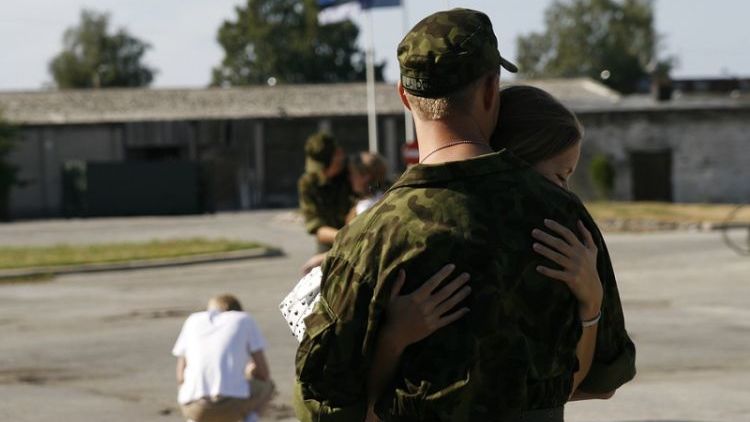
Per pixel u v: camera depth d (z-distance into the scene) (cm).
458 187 274
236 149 6178
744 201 5788
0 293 2108
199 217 5203
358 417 279
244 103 6319
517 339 270
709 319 1474
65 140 5941
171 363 1216
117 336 1450
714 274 2109
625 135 5803
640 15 11900
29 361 1255
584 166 5775
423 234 270
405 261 269
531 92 312
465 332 268
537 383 274
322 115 6119
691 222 3647
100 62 12550
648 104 5966
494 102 290
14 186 5741
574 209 284
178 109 6206
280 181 6194
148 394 1040
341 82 11450
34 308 1838
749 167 5794
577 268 276
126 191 5509
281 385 1045
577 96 6681
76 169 5641
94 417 938
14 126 5684
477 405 270
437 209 272
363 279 272
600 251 291
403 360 273
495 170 277
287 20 11406
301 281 302
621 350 300
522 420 274
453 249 268
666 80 6025
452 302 268
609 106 5894
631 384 1008
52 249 2995
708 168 5797
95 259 2645
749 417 859
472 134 285
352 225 282
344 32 11419
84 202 5516
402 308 269
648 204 4556
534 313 273
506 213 273
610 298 294
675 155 5797
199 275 2391
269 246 2978
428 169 276
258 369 809
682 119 5784
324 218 838
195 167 5497
